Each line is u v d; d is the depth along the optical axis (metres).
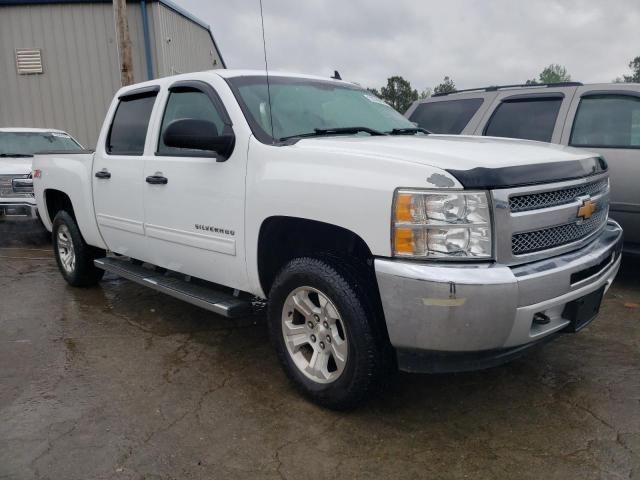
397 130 4.11
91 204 5.02
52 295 5.54
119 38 10.13
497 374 3.61
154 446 2.85
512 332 2.63
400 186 2.65
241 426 3.03
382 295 2.70
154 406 3.26
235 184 3.46
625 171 5.05
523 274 2.63
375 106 4.45
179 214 3.93
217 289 3.98
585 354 3.90
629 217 5.10
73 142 10.12
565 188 2.95
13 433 2.97
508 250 2.65
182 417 3.13
